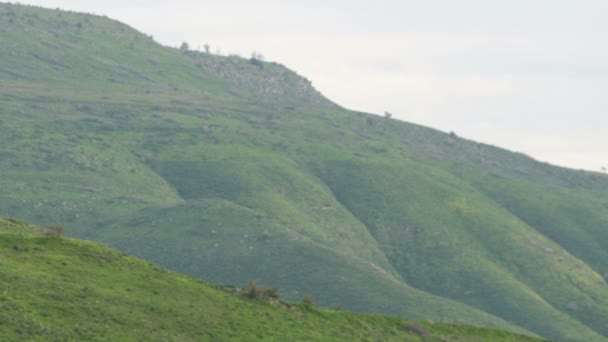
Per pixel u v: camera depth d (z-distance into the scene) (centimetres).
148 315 6456
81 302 6194
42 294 6081
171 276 7588
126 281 7019
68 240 7500
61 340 5453
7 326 5362
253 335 6888
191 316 6775
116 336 5856
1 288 5928
